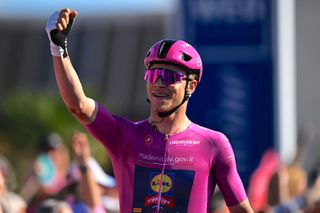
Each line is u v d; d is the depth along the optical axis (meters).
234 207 8.33
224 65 19.84
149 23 40.62
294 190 16.64
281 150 19.69
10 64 42.50
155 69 8.24
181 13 19.86
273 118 19.73
